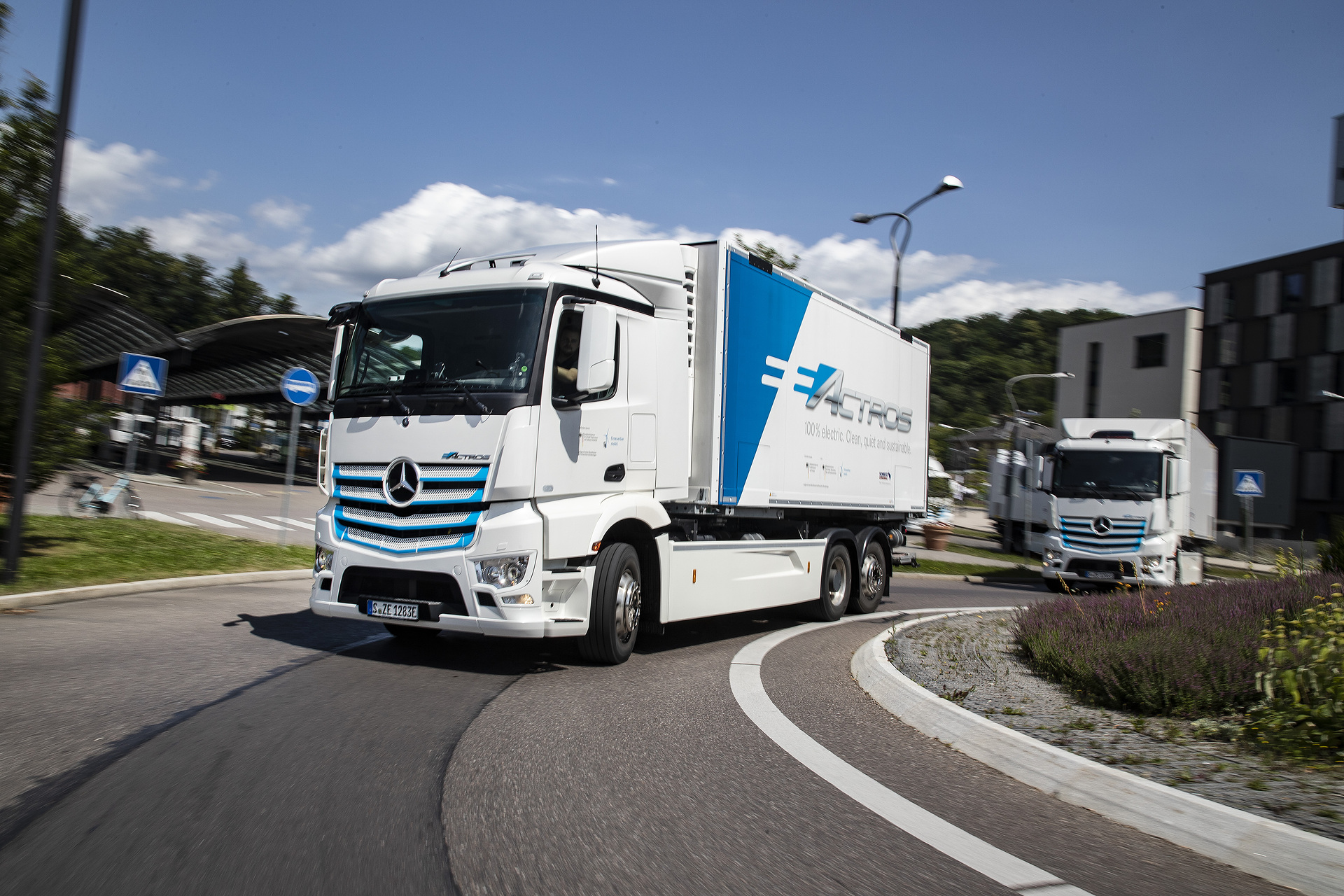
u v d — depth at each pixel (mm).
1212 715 6262
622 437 7945
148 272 71062
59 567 10633
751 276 9547
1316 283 48469
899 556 13953
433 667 7363
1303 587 10930
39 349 9445
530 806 4219
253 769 4527
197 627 8406
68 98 9398
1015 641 9508
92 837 3598
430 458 7125
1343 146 13766
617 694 6805
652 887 3389
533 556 6980
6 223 10766
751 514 9852
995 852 3928
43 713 5301
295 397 15727
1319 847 3650
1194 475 19812
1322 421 47875
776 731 5941
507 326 7270
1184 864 3848
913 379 13930
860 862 3750
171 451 38875
